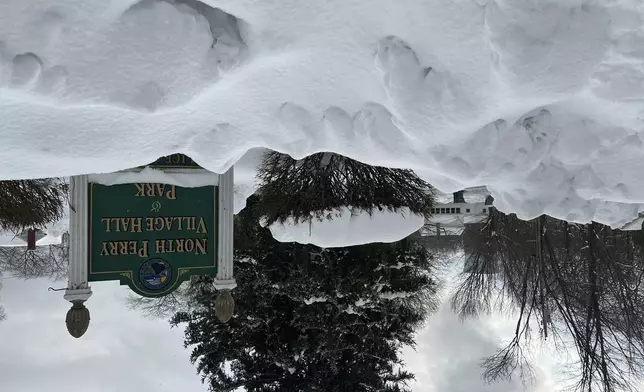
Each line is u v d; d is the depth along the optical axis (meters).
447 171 3.38
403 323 12.42
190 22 2.67
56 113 2.75
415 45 2.96
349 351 12.07
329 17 2.86
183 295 17.00
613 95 3.08
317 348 11.45
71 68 2.47
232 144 3.45
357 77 3.16
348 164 8.91
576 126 3.45
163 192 6.76
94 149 3.03
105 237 6.53
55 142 2.90
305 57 3.02
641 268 14.13
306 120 3.33
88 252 6.45
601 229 14.59
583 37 2.74
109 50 2.54
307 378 11.88
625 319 14.45
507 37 2.74
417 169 3.81
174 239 6.83
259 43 2.87
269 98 3.26
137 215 6.65
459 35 2.89
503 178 3.54
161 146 3.29
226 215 7.02
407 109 3.07
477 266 18.25
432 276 15.48
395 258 11.30
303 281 11.27
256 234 11.80
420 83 3.02
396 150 3.35
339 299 11.27
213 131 3.38
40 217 9.12
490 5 2.72
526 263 16.38
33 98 2.48
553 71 2.79
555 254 15.94
